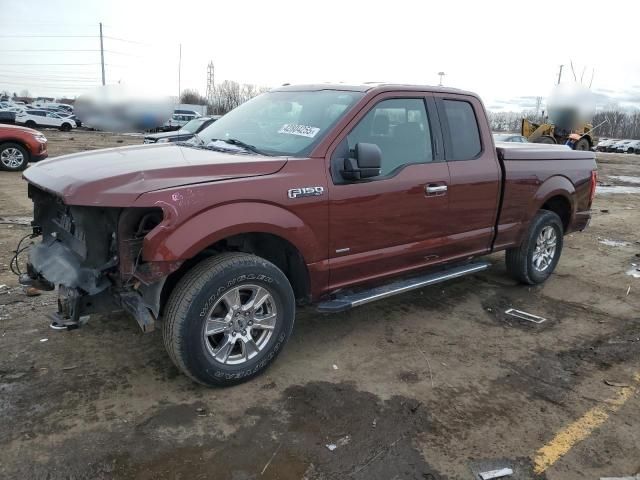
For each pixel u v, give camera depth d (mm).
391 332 4594
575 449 3082
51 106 50594
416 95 4457
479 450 3039
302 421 3242
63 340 4105
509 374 3941
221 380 3469
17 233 6973
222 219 3266
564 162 5867
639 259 7332
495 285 5965
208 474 2760
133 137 35031
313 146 3814
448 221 4660
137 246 3260
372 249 4145
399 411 3395
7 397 3334
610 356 4293
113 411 3248
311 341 4348
